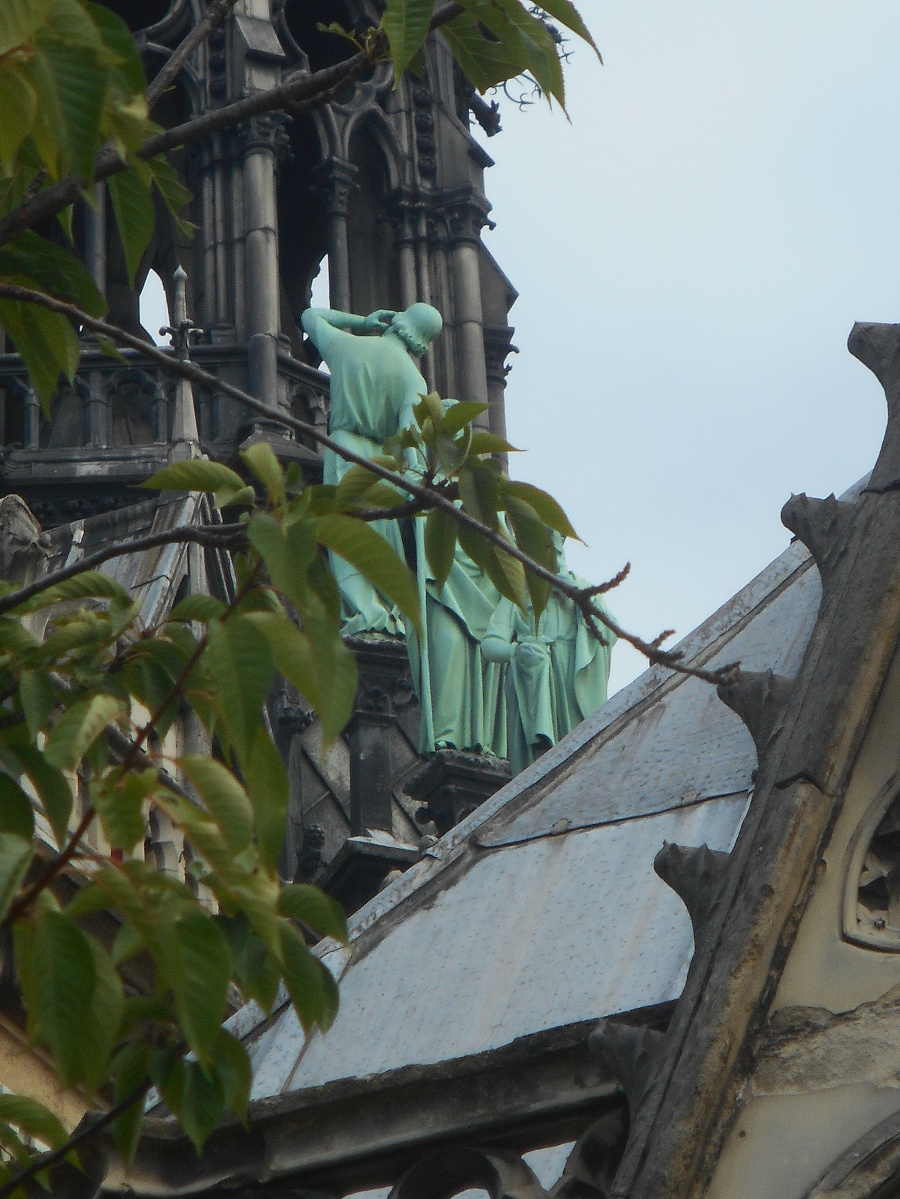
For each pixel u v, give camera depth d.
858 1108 34.75
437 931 44.84
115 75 28.94
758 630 46.41
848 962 35.91
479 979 43.09
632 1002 40.44
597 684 118.81
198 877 30.44
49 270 33.16
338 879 107.25
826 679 38.47
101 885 28.27
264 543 28.91
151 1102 42.84
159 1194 39.53
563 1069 37.66
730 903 36.62
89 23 27.67
